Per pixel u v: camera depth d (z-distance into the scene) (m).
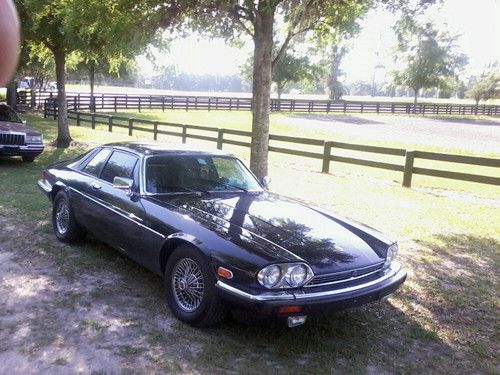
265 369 3.26
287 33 9.42
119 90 79.44
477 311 4.41
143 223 4.30
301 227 4.05
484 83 70.75
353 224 4.40
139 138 19.16
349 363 3.41
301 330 3.85
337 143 12.31
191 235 3.76
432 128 32.97
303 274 3.36
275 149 13.69
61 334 3.57
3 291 4.28
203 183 4.92
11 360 3.20
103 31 9.13
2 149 10.86
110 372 3.12
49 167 6.43
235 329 3.78
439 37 54.78
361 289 3.55
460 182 12.24
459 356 3.60
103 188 5.04
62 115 15.73
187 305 3.84
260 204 4.59
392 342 3.76
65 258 5.21
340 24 8.92
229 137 23.05
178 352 3.40
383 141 22.22
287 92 100.19
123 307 4.08
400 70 56.47
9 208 7.20
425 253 6.13
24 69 28.56
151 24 8.38
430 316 4.26
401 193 10.14
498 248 6.43
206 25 8.46
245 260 3.36
